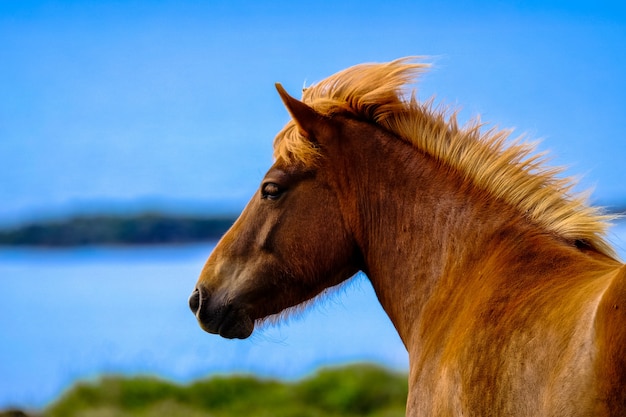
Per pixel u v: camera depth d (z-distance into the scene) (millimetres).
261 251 14422
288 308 15133
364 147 14070
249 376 40094
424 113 14039
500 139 13297
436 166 13641
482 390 11055
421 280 13438
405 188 13742
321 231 14148
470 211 13086
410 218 13625
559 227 12266
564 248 11953
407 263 13641
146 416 35469
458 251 13023
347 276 14766
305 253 14172
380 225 13898
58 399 37625
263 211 14477
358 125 14234
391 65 14359
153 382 39156
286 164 14367
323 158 14195
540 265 11781
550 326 10406
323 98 14586
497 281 12016
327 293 15414
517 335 10859
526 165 12945
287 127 14828
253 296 14430
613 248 12398
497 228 12719
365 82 14328
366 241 14062
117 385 38188
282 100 14117
